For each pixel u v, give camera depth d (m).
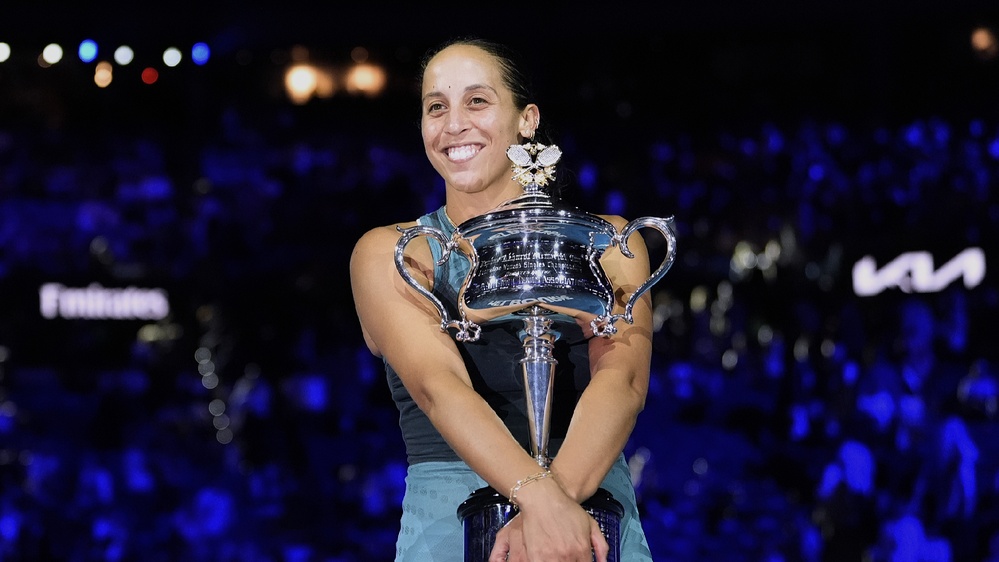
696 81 38.19
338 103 40.19
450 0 31.80
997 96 36.19
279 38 32.47
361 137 40.34
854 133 37.22
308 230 40.22
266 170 40.28
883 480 26.31
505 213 6.39
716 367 35.06
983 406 29.20
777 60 37.56
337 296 39.59
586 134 38.44
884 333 33.22
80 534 26.28
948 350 33.31
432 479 6.95
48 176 39.72
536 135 7.54
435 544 6.82
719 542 24.88
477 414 6.26
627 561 6.98
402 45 35.75
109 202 40.00
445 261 6.55
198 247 39.91
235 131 40.16
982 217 35.69
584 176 38.16
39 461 30.98
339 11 31.55
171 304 39.47
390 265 7.02
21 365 37.94
